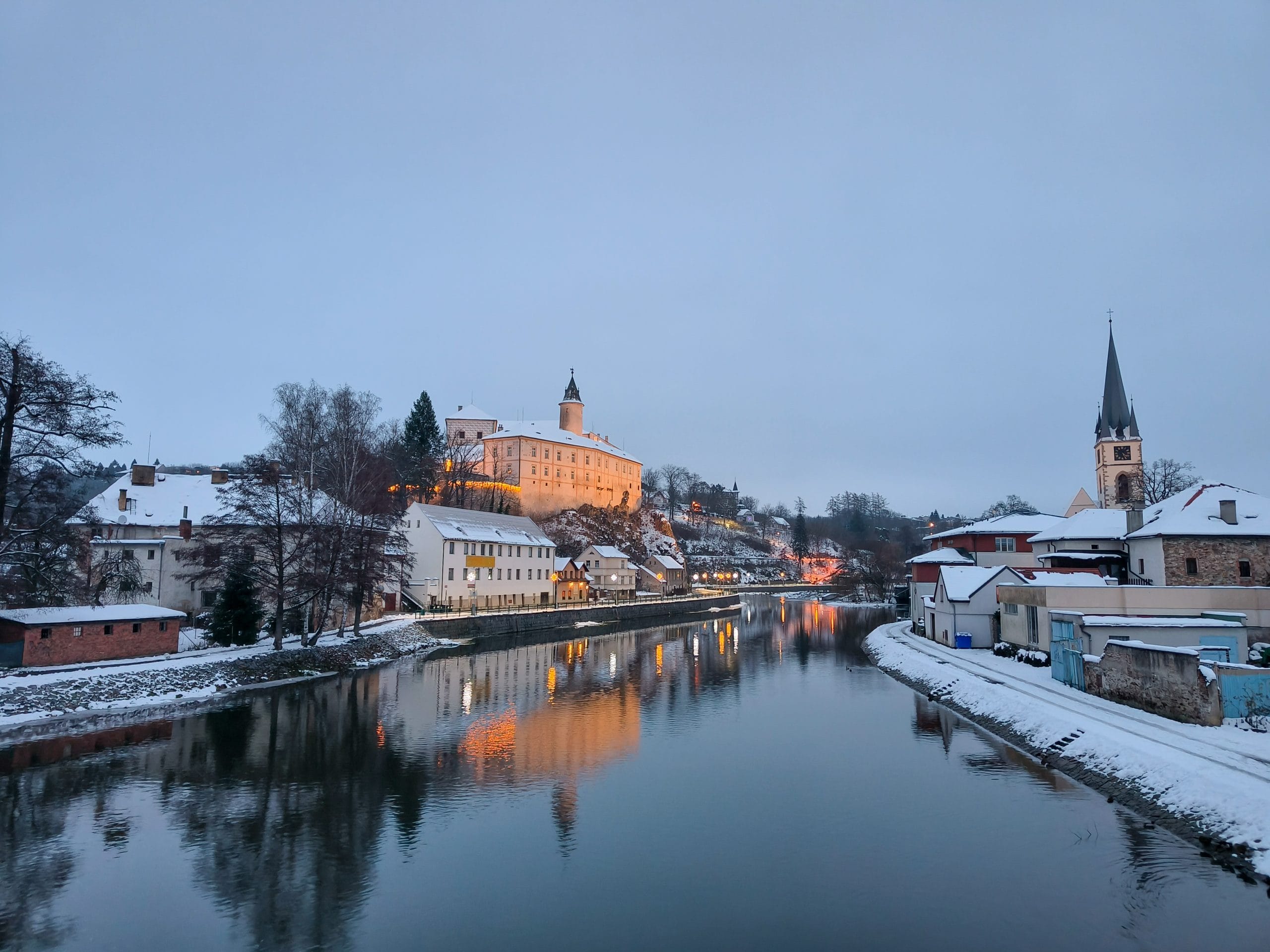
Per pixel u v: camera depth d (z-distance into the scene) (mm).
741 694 46125
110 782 27531
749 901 18844
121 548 59594
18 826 23438
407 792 27078
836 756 31594
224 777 28344
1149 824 22484
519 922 17859
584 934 17297
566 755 32062
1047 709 33031
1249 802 20750
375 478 59656
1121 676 33031
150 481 71812
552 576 103188
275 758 30953
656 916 18094
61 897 18938
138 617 44438
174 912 18250
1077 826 22703
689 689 47812
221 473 73312
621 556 120188
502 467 144000
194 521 68250
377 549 59250
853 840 22484
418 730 35875
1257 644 38000
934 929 17281
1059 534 58344
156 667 41969
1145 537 47562
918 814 24516
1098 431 85312
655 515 167000
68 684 37312
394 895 19188
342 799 26234
